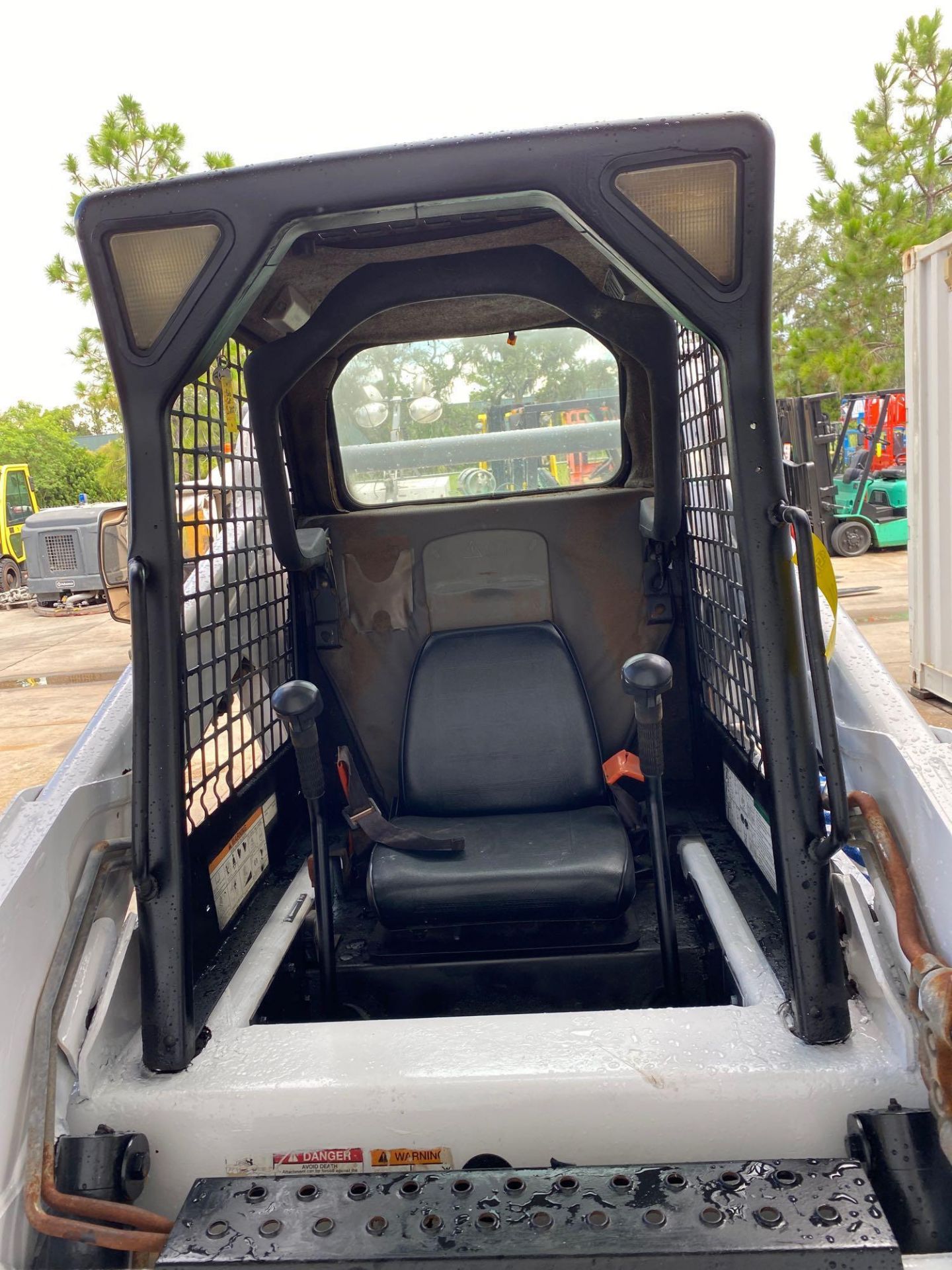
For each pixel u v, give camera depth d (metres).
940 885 1.33
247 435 2.12
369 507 2.60
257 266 1.27
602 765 2.19
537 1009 1.85
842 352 15.73
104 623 12.16
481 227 1.85
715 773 2.23
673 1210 1.12
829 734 1.27
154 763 1.34
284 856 2.19
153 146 11.85
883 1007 1.35
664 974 1.74
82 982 1.42
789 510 1.26
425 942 1.88
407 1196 1.16
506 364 2.44
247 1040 1.41
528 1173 1.20
